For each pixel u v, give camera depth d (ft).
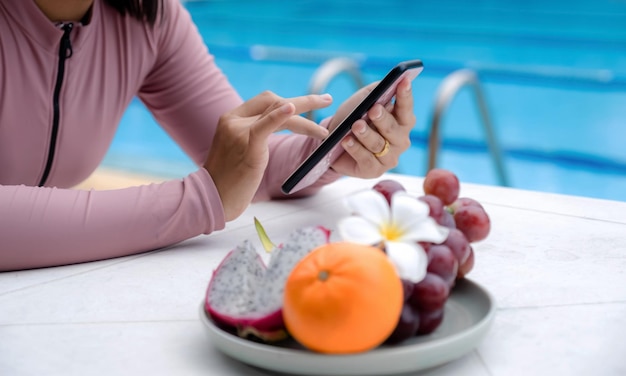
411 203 2.03
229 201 3.28
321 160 3.08
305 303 1.84
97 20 4.01
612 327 2.42
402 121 3.62
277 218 3.77
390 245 1.95
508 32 25.86
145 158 18.83
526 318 2.48
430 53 24.52
